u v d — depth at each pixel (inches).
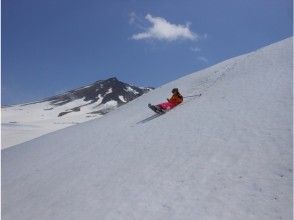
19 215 576.4
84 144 885.8
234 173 446.3
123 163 621.9
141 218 421.4
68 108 7839.6
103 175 601.9
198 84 1069.1
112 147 751.1
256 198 390.0
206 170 475.2
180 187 458.6
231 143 524.4
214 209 393.7
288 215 354.3
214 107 722.2
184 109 810.8
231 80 887.7
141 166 571.8
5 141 3083.2
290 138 478.3
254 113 600.7
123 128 900.0
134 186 508.1
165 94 1148.5
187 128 665.6
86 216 475.2
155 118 864.3
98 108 7573.8
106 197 508.4
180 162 528.1
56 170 747.4
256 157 462.9
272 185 401.4
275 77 736.3
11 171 882.1
